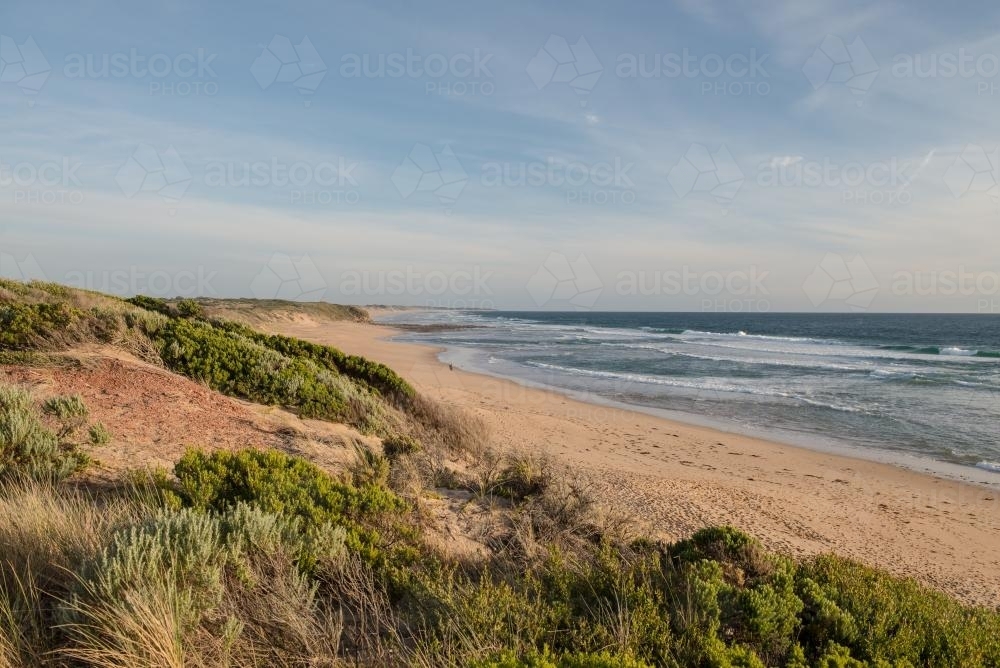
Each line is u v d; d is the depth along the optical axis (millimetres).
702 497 9789
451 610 3051
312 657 2582
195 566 2941
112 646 2352
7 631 2359
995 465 12969
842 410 19359
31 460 4285
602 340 55188
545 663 2438
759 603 3510
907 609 3867
